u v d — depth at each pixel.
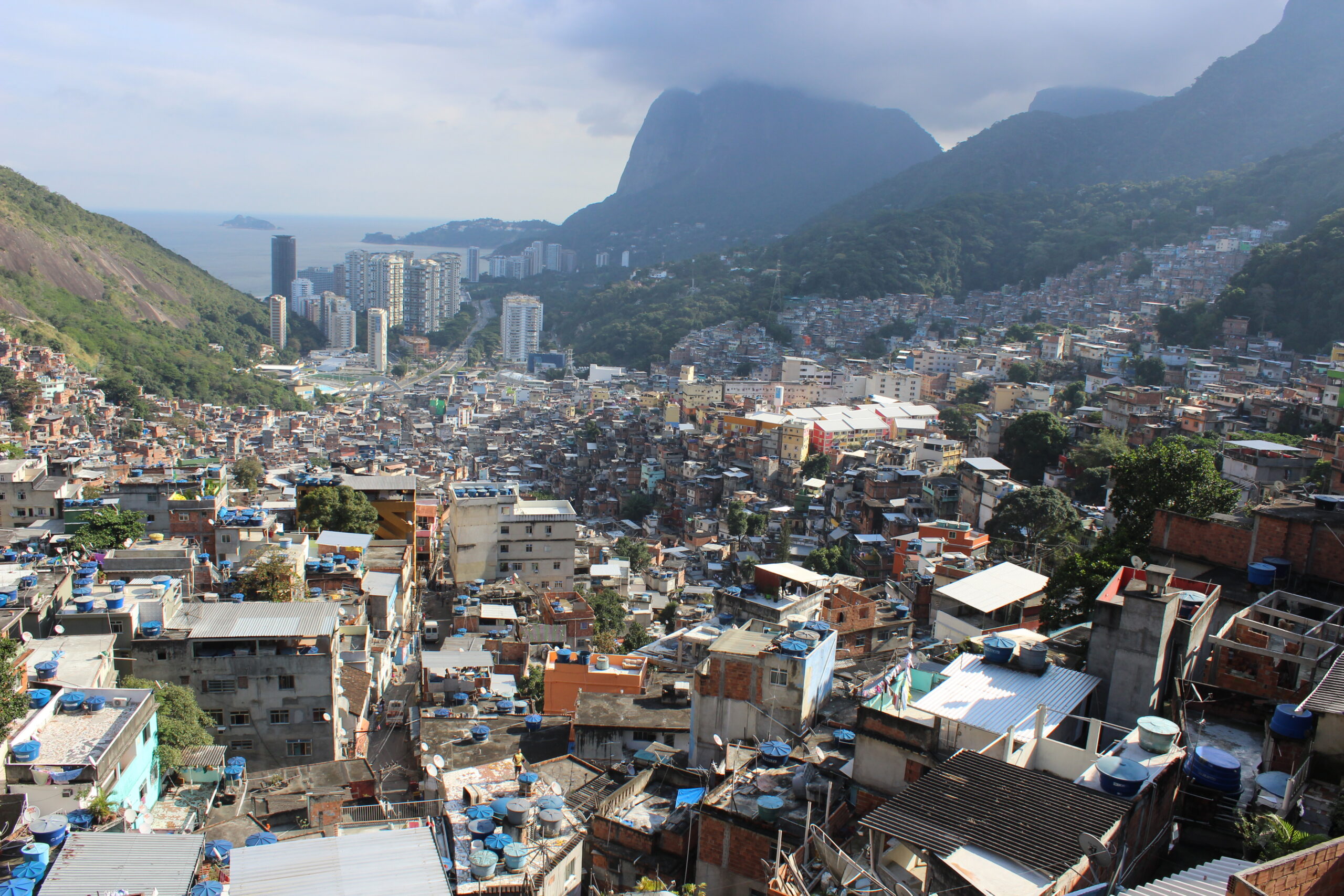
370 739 61.75
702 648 64.25
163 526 94.00
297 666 53.16
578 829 37.09
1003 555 95.06
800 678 41.00
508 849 33.88
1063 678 34.38
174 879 27.94
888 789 31.22
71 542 74.75
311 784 45.97
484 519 105.75
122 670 51.84
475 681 63.94
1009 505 105.50
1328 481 88.31
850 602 67.75
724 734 42.44
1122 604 33.81
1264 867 18.69
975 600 56.25
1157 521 48.41
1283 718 27.98
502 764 46.12
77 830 31.91
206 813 41.06
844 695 44.97
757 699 41.81
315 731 53.53
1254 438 121.50
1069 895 20.62
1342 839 19.92
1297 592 42.69
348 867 26.73
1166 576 33.72
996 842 22.41
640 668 63.38
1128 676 33.62
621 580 111.62
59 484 97.56
